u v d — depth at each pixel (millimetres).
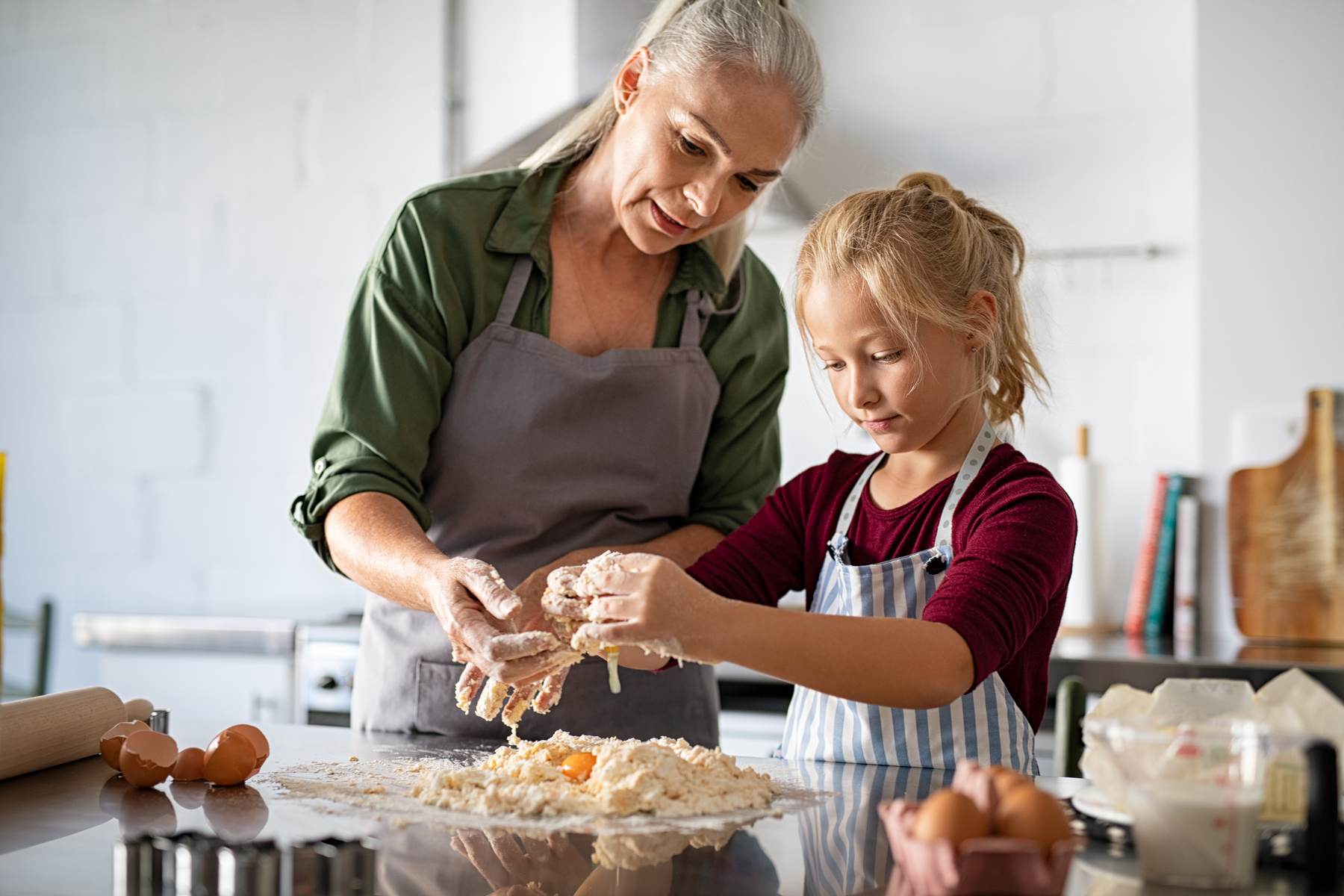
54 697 1010
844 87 2387
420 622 1261
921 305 1004
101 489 2773
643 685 1273
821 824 799
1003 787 609
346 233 2660
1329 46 2096
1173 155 2215
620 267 1327
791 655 842
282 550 2668
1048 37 2279
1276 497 2117
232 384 2709
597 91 2156
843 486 1215
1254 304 2133
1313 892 634
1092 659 1812
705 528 1351
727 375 1374
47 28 2844
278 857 620
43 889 649
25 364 2836
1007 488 1043
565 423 1267
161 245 2764
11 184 2842
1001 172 2303
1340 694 1695
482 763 973
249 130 2721
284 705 2162
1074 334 2258
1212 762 645
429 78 2623
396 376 1201
